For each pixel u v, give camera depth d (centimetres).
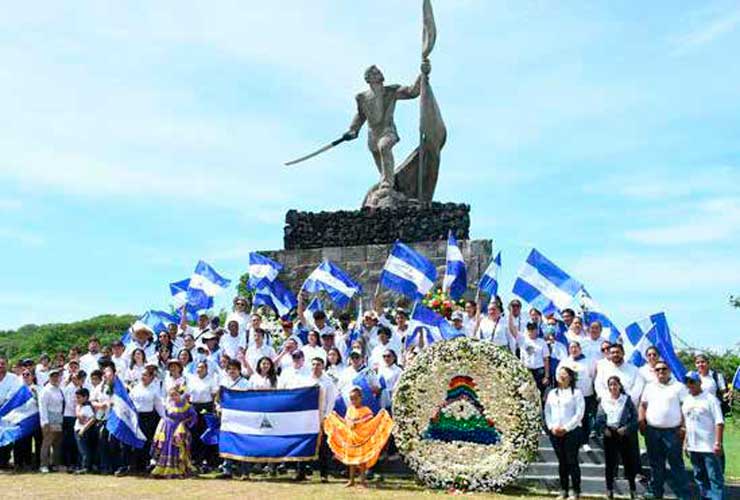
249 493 1423
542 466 1630
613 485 1470
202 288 2217
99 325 5806
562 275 1936
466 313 1952
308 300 2580
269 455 1620
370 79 2834
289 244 2675
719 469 1435
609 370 1570
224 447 1662
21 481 1611
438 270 2486
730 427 2891
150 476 1672
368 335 1941
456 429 1545
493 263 1991
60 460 1842
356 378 1648
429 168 2802
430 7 2845
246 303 2148
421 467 1523
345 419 1559
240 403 1667
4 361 1905
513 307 1867
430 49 2823
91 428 1773
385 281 2033
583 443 1630
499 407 1535
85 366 1980
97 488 1497
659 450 1473
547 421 1480
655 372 1520
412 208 2586
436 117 2789
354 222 2628
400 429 1550
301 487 1507
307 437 1616
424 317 1823
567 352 1738
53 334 5528
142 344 2014
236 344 1939
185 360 1838
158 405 1748
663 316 1777
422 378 1568
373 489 1489
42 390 1817
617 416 1457
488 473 1498
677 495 1463
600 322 1873
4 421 1839
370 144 2822
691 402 1465
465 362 1565
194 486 1517
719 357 2878
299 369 1712
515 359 1560
